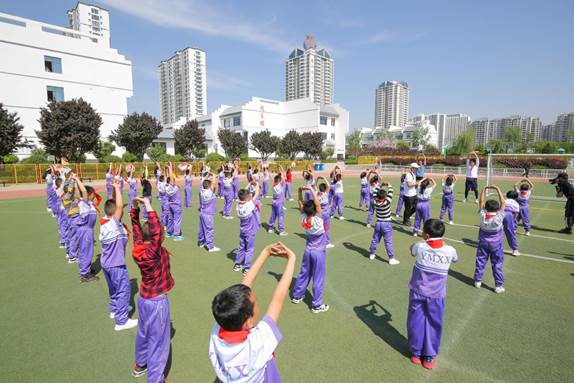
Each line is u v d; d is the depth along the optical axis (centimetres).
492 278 644
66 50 3497
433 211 1377
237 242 902
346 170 4566
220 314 171
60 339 429
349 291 580
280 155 4900
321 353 399
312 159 5203
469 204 1569
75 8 8906
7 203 1641
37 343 419
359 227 1094
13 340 425
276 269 687
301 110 5878
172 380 349
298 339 429
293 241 922
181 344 416
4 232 1024
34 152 2873
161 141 4525
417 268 377
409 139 9412
